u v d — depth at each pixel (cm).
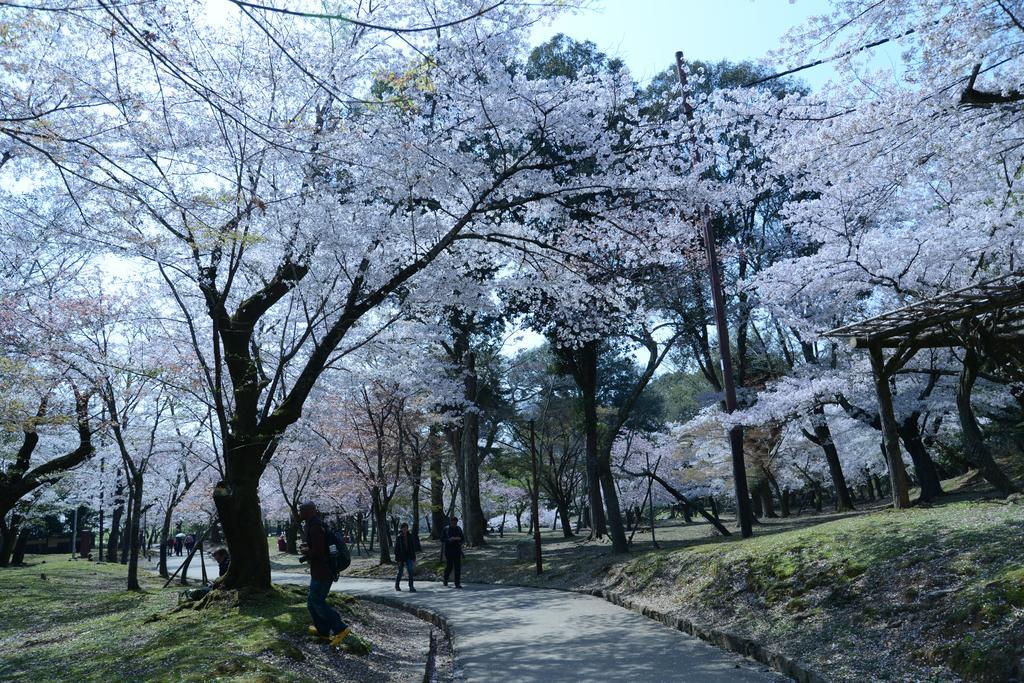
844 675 591
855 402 2039
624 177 1102
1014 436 1967
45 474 1532
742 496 1441
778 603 866
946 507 1062
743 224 2220
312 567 830
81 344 1391
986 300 972
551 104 1047
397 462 2362
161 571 2495
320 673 703
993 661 511
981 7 758
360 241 1055
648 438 3306
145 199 678
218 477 2634
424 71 786
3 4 497
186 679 607
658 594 1197
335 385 1689
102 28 532
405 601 1519
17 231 942
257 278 1231
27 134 549
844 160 989
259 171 941
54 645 920
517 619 1157
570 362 2045
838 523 1088
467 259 1270
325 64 915
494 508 4462
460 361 2788
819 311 1984
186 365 1338
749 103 1110
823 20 841
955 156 987
